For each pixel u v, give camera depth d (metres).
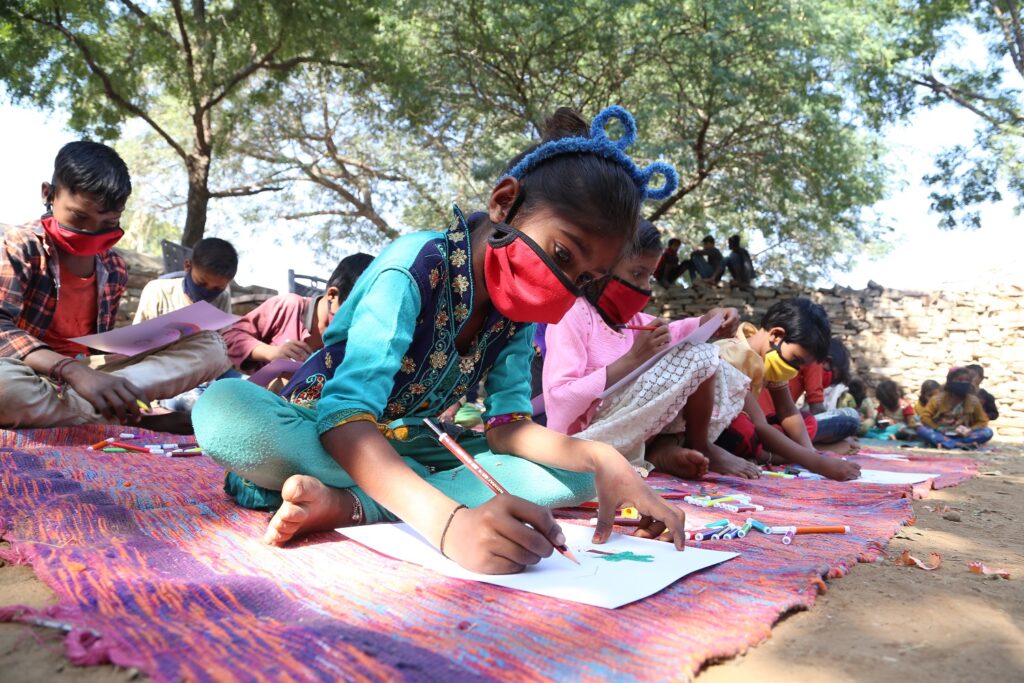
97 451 3.14
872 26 15.48
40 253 3.72
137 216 23.00
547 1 13.46
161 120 20.14
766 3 13.91
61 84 12.90
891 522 2.66
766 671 1.29
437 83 15.13
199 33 13.20
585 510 2.54
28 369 3.42
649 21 13.95
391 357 1.91
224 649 1.20
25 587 1.56
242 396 2.00
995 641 1.47
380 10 14.27
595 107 15.45
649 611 1.48
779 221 17.69
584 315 3.50
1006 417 13.46
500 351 2.33
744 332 4.71
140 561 1.66
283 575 1.63
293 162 19.81
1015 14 15.98
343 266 4.61
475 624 1.37
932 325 14.35
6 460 2.64
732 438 4.33
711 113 14.55
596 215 1.85
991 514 3.14
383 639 1.26
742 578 1.74
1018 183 16.62
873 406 10.40
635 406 3.43
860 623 1.56
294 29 12.98
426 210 21.64
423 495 1.74
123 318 10.89
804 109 14.12
